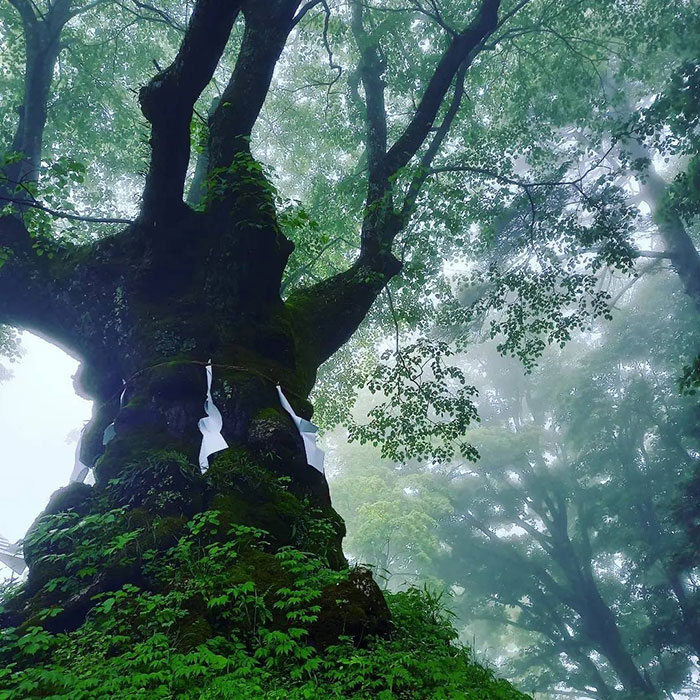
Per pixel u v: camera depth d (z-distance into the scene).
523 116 18.27
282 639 5.11
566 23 17.22
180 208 9.39
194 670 4.61
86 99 15.68
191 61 8.12
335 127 18.19
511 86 18.97
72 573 6.90
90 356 9.62
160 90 8.29
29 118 12.05
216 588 6.08
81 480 8.73
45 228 9.34
